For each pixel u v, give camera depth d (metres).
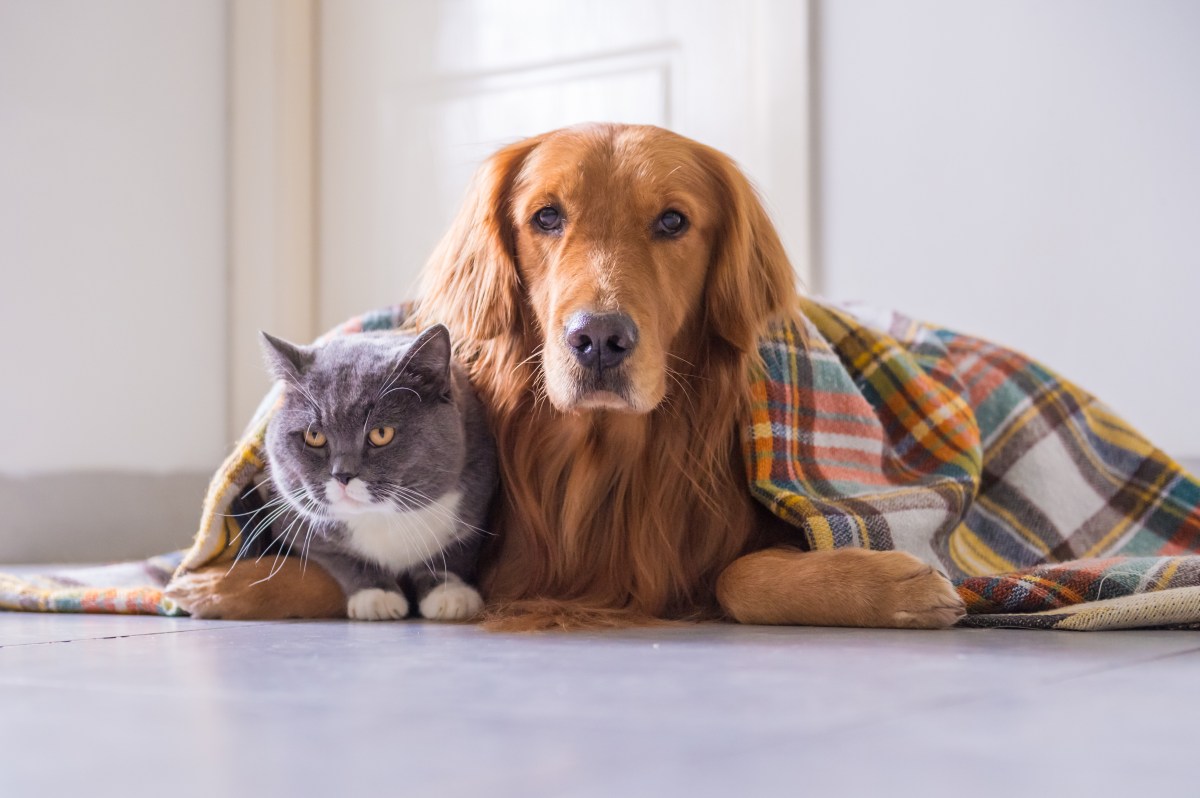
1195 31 3.45
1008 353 2.73
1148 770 0.87
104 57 4.47
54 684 1.30
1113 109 3.55
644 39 4.28
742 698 1.16
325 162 4.88
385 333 2.36
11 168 4.21
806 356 2.31
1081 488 2.56
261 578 2.07
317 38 4.88
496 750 0.93
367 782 0.84
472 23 4.61
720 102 4.16
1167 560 2.01
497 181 2.20
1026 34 3.67
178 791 0.83
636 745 0.95
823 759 0.90
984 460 2.56
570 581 2.17
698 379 2.18
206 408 4.78
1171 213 3.49
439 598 2.03
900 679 1.28
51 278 4.31
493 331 2.19
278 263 4.77
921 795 0.80
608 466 2.13
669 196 2.07
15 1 4.23
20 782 0.86
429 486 2.04
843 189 3.95
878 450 2.34
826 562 1.89
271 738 0.99
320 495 2.00
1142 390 3.53
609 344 1.91
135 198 4.56
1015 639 1.67
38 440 4.26
